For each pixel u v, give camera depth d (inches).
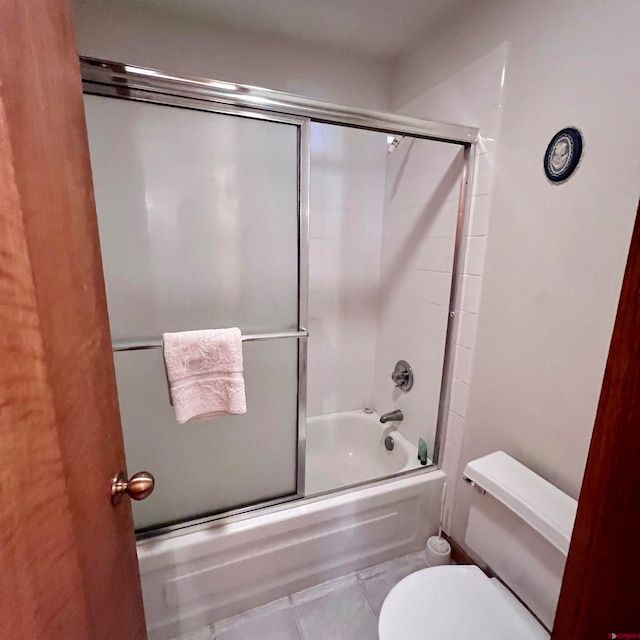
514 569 42.8
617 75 35.6
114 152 39.7
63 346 18.3
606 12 36.1
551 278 43.6
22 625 13.8
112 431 25.8
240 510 52.6
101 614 22.1
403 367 77.2
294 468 56.5
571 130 40.2
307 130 46.2
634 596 16.9
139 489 25.2
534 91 44.4
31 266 15.3
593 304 39.1
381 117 48.3
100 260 25.4
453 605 40.2
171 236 43.5
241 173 44.9
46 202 17.1
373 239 83.6
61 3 20.2
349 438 88.8
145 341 44.4
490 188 51.8
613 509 17.8
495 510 45.3
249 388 51.4
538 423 46.3
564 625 21.6
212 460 51.4
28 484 14.6
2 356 13.1
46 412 16.1
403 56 69.4
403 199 74.4
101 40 55.2
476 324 55.7
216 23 59.7
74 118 21.5
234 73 63.2
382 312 85.7
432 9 55.5
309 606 54.7
